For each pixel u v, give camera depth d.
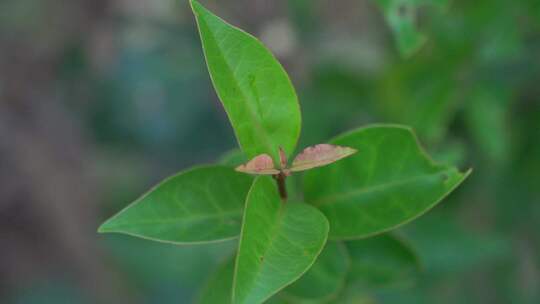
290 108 0.31
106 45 0.70
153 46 0.69
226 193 0.33
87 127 0.74
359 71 0.54
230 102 0.31
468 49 0.48
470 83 0.49
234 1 0.56
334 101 0.55
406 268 0.37
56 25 0.67
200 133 0.74
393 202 0.33
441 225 0.51
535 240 0.54
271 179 0.31
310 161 0.30
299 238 0.30
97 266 0.73
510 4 0.47
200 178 0.33
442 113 0.48
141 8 0.66
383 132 0.33
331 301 0.37
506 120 0.50
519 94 0.52
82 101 0.73
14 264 0.84
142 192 0.74
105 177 0.75
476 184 0.53
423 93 0.49
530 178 0.53
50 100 0.72
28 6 0.67
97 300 0.73
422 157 0.32
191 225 0.33
